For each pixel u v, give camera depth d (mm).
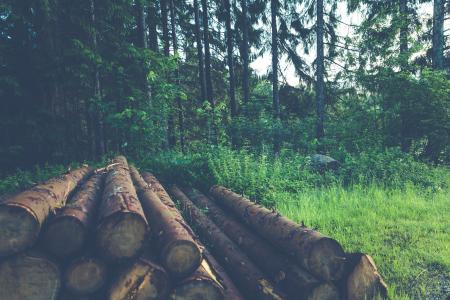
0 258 2658
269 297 3113
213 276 3010
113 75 11031
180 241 2855
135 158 10023
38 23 9555
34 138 9219
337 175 9891
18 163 9164
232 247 4176
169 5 17547
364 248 4684
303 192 8195
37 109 9367
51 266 2723
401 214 6305
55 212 3158
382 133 12383
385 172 9180
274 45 18203
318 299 3078
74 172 5863
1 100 9109
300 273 3225
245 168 8820
